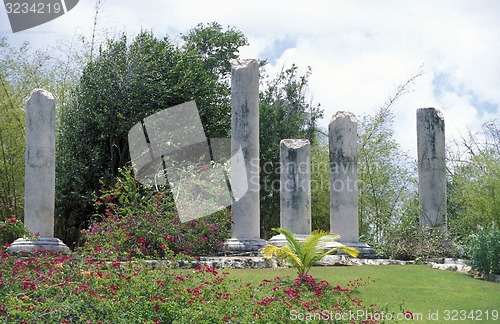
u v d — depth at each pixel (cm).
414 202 2327
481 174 2164
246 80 1727
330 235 1331
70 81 2545
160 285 1056
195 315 966
